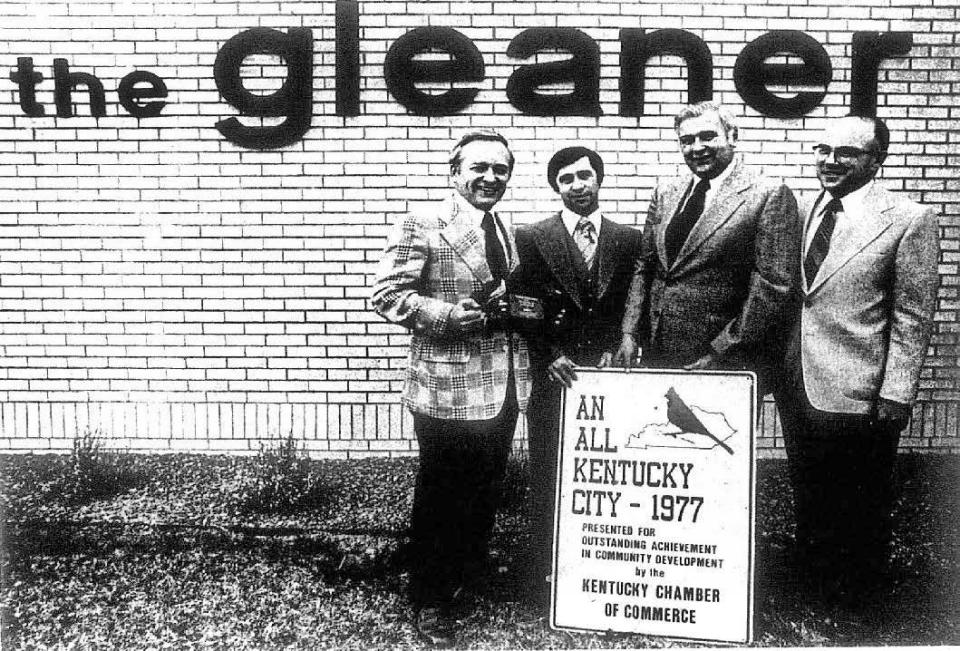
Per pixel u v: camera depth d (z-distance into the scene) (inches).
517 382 141.9
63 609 150.0
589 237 151.1
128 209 191.9
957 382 185.5
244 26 186.4
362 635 143.3
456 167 141.4
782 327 145.4
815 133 178.4
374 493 183.6
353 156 187.5
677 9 178.2
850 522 150.0
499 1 180.2
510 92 180.7
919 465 185.0
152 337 194.1
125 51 188.5
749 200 143.6
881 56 177.9
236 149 189.3
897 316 143.9
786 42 176.1
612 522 141.3
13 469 192.4
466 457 139.9
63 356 195.3
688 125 146.7
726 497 137.6
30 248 193.8
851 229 146.4
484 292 137.9
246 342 193.2
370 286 191.0
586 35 178.1
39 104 190.4
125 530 173.2
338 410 193.0
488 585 153.6
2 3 188.1
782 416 153.3
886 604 148.9
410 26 183.2
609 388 142.7
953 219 181.6
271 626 145.3
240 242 191.5
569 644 141.4
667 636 138.6
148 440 195.2
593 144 180.5
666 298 147.9
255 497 181.5
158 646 140.0
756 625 143.9
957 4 177.0
